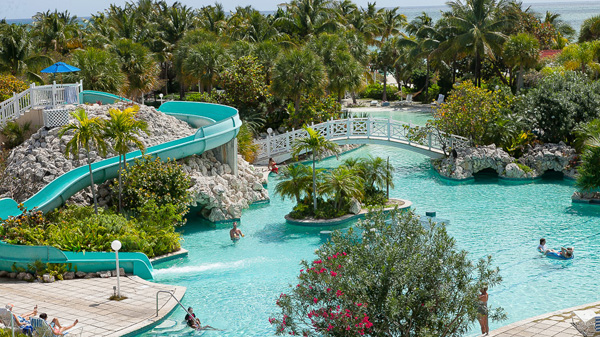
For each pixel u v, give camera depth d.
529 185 33.78
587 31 77.38
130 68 50.41
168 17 73.19
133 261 20.56
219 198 27.47
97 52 44.41
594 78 55.06
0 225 21.47
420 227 12.68
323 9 74.94
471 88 37.88
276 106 48.53
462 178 35.03
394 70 81.62
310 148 27.42
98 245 21.45
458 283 12.05
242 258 22.42
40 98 31.69
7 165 28.94
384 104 69.19
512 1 73.81
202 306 17.98
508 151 37.00
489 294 18.56
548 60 58.38
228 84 46.12
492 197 31.02
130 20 68.31
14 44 54.97
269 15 75.88
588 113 36.78
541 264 21.09
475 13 57.75
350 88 52.81
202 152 29.53
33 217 22.45
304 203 28.03
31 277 19.92
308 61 44.06
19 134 30.56
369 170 29.30
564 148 35.75
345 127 41.91
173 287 19.17
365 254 12.19
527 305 17.64
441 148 38.94
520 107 38.97
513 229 25.25
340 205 27.36
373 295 11.87
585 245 23.06
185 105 37.09
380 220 12.85
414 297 11.77
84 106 31.73
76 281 19.81
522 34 55.22
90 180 25.94
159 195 25.55
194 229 26.59
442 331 11.73
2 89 38.25
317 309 12.16
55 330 14.98
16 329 14.57
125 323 16.09
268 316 17.14
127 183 26.03
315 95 45.91
